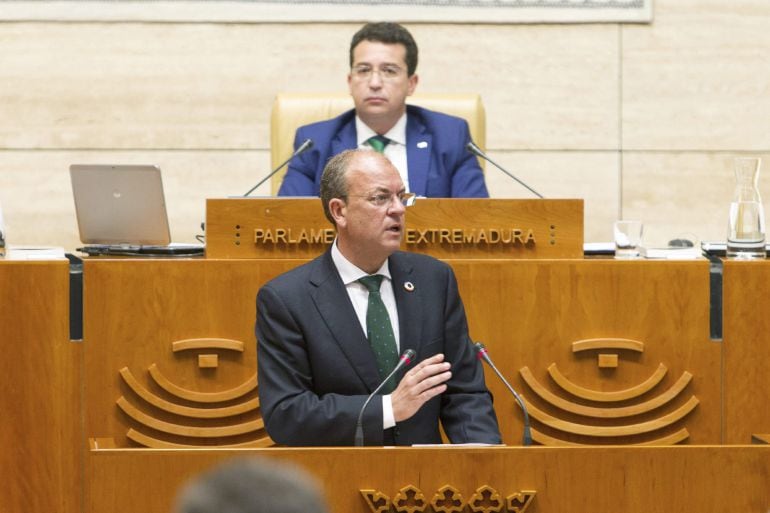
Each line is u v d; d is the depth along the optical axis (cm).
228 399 1321
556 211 1350
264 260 1328
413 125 1638
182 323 1320
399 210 1152
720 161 2239
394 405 1080
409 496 959
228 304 1324
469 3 2212
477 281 1337
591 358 1341
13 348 1280
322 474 955
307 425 1094
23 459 1285
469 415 1146
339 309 1148
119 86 2214
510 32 2223
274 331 1139
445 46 2219
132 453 944
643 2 2220
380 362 1146
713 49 2233
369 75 1608
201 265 1321
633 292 1341
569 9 2220
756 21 2228
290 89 2222
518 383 1340
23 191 2212
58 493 1291
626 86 2234
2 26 2194
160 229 1391
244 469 415
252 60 2220
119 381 1311
